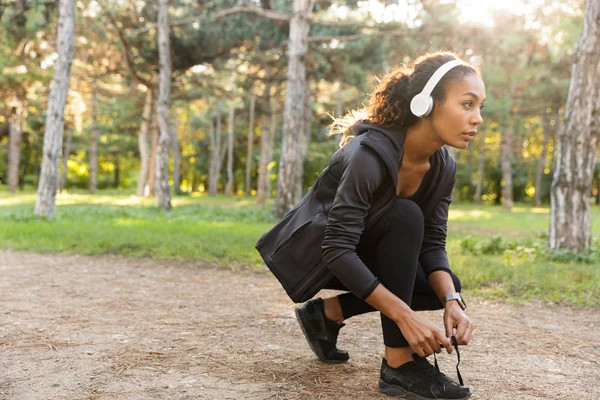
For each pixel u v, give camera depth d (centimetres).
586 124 739
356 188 215
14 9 1623
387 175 219
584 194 745
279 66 2345
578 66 746
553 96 2867
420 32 1438
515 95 2878
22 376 270
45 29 1786
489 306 461
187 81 2548
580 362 307
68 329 362
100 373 275
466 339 221
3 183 4641
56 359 297
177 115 4250
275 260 238
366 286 214
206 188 5472
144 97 2925
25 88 2556
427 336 209
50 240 829
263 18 2162
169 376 271
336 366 289
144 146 2909
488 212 2536
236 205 2412
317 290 234
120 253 731
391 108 218
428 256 247
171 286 531
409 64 228
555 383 271
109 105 3450
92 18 2012
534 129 4066
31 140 3938
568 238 745
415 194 240
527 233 1303
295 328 373
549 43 1503
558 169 757
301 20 1462
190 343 332
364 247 238
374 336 354
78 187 5172
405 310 212
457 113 210
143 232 922
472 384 267
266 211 1636
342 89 3077
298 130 1461
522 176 4284
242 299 474
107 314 409
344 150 226
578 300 470
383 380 250
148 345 326
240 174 5088
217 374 274
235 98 2702
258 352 314
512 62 1556
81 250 746
